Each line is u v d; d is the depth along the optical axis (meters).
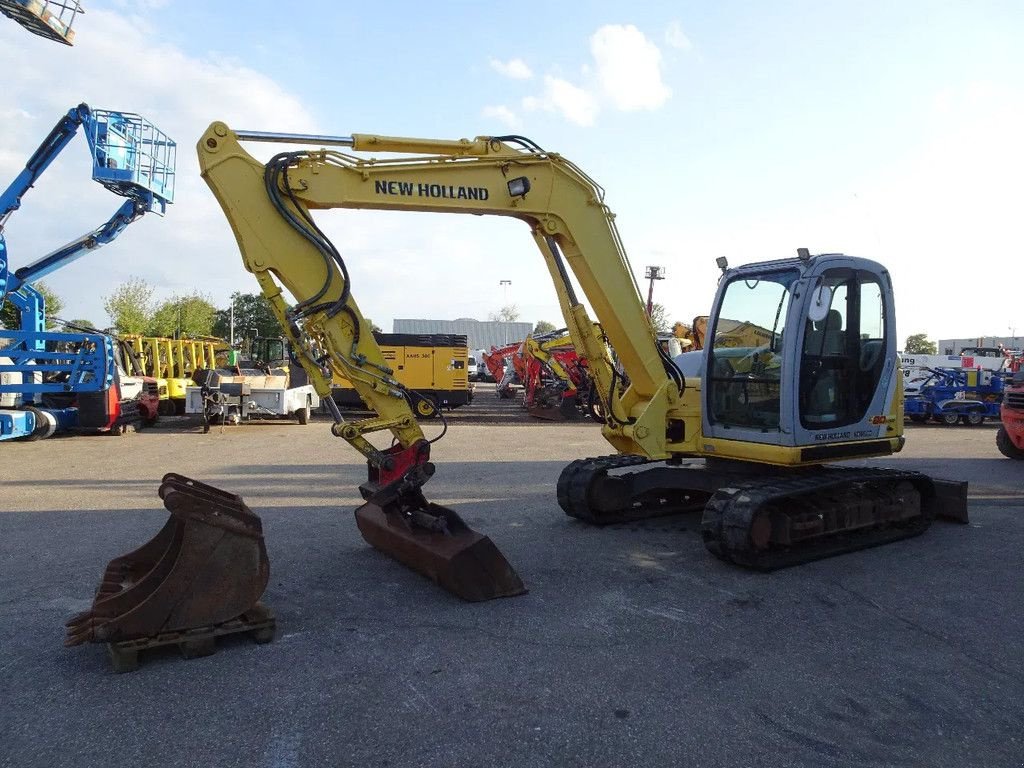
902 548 6.39
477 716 3.30
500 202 5.62
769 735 3.17
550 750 3.02
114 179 12.83
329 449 12.77
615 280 6.18
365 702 3.42
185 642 3.85
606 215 6.11
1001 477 10.48
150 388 16.89
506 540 6.48
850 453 6.25
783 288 6.03
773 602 4.91
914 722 3.30
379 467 5.06
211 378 15.70
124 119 13.32
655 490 7.48
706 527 5.66
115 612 3.84
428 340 21.05
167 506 3.79
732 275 6.52
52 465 10.67
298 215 4.89
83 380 14.20
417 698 3.46
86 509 7.48
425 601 4.82
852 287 6.26
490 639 4.19
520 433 16.16
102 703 3.38
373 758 2.95
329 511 7.58
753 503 5.45
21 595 4.82
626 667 3.84
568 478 7.06
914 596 5.07
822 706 3.44
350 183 5.10
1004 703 3.50
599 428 17.47
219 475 9.86
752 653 4.05
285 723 3.21
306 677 3.67
